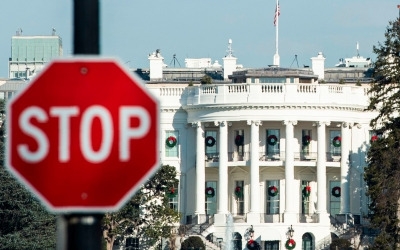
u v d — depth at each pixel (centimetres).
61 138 1934
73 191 1930
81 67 1944
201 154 18650
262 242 18012
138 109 1945
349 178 18638
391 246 14138
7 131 1941
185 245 17250
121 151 1941
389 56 15625
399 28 15650
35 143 1933
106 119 1941
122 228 15900
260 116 18325
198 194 18562
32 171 1930
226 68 19800
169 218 16175
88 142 1934
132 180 1941
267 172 18538
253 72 18975
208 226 18050
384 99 15625
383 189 14400
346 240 17250
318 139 18462
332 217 18388
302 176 18600
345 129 18662
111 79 1945
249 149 18462
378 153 14638
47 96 1936
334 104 18450
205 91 18638
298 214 18325
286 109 18350
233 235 18050
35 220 12619
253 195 18288
